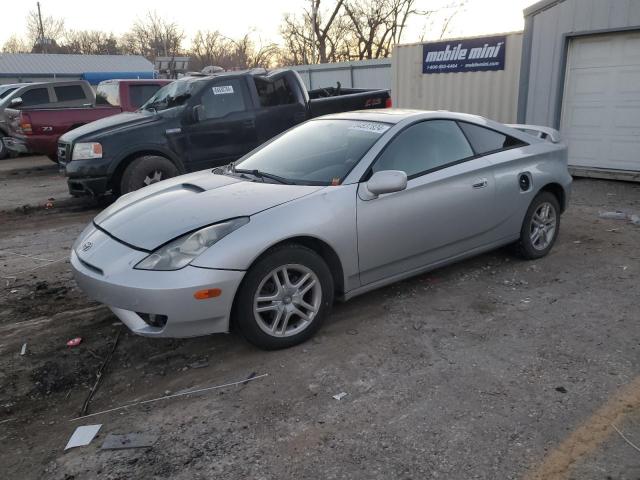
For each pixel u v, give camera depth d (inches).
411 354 139.6
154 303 126.3
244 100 337.7
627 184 345.4
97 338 156.3
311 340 148.7
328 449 105.0
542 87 376.5
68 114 478.9
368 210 152.7
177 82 350.0
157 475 99.9
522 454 101.4
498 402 117.5
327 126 185.8
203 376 134.0
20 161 601.3
